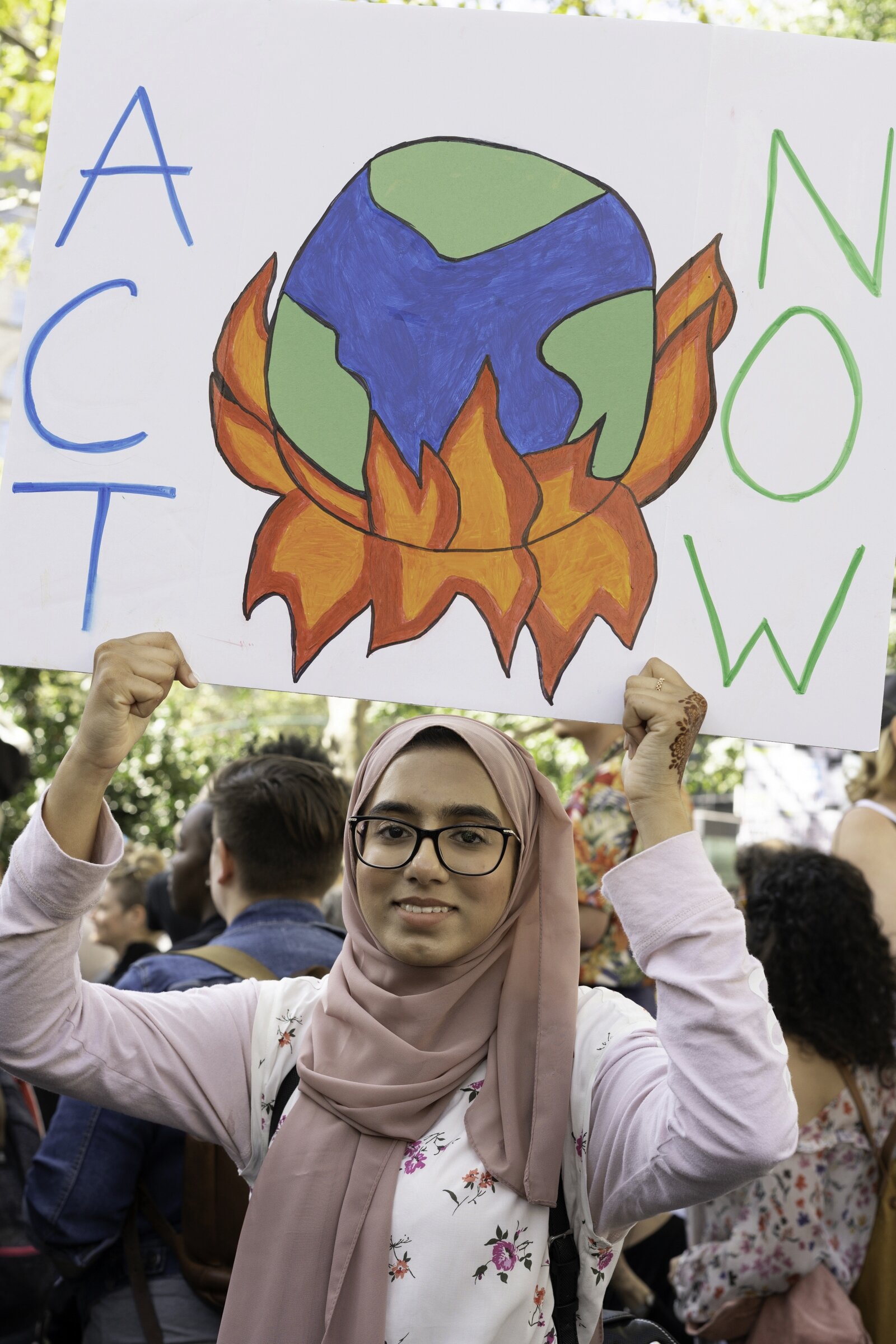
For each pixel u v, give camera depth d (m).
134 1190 2.25
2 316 15.02
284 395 1.80
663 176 1.80
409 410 1.79
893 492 1.74
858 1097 2.60
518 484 1.78
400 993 1.79
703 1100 1.53
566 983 1.76
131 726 1.68
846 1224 2.59
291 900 2.62
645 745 1.68
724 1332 2.58
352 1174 1.65
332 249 1.81
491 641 1.76
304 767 2.70
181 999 1.86
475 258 1.81
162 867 5.22
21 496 1.78
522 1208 1.63
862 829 3.38
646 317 1.79
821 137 1.79
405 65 1.83
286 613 1.77
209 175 1.82
